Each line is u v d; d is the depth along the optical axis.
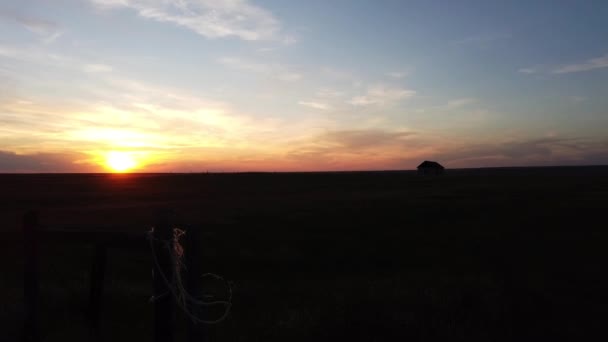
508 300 9.59
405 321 7.63
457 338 7.25
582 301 10.65
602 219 31.31
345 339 7.04
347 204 48.12
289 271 17.81
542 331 8.16
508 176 146.88
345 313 7.85
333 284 13.62
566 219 31.86
